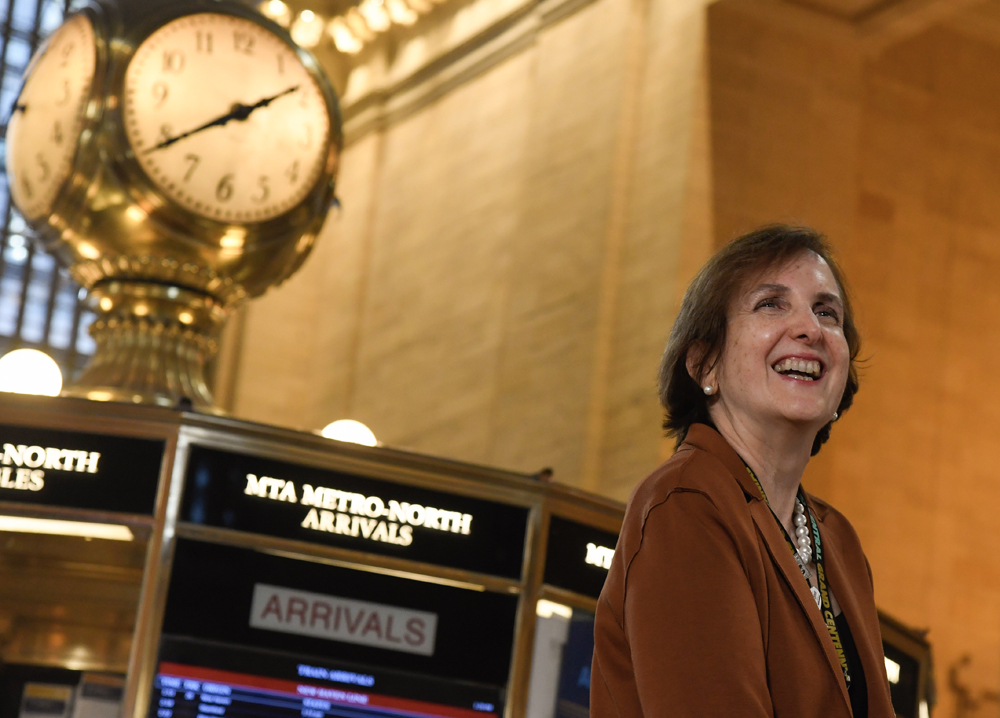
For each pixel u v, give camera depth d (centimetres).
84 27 552
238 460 422
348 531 426
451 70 1730
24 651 414
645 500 233
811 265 258
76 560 420
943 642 1439
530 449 1381
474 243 1612
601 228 1370
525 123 1570
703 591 217
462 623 434
